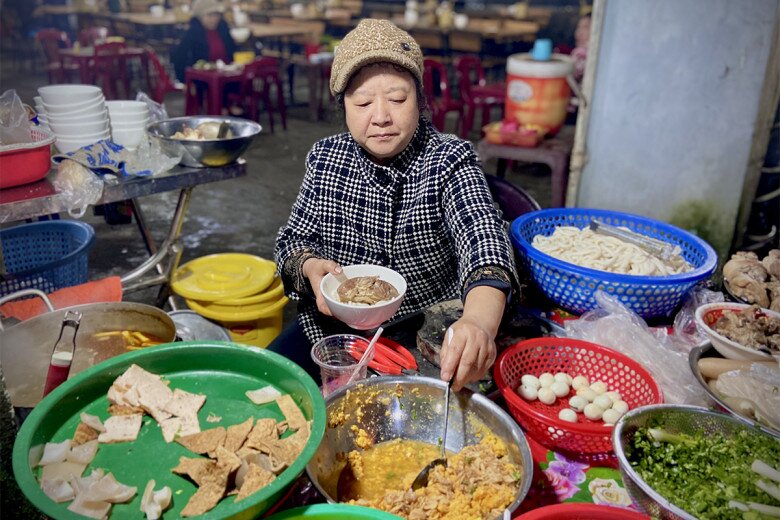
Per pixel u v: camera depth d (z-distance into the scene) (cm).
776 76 285
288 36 923
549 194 534
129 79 828
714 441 100
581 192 338
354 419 114
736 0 271
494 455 104
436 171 155
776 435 99
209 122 262
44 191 204
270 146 661
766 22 270
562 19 934
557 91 400
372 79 139
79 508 84
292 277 163
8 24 1037
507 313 140
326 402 109
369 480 107
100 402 108
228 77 665
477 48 839
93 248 418
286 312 346
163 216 479
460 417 114
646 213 327
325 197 168
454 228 146
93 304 141
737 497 91
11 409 113
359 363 125
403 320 152
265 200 515
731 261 163
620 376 128
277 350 176
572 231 182
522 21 920
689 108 297
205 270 255
